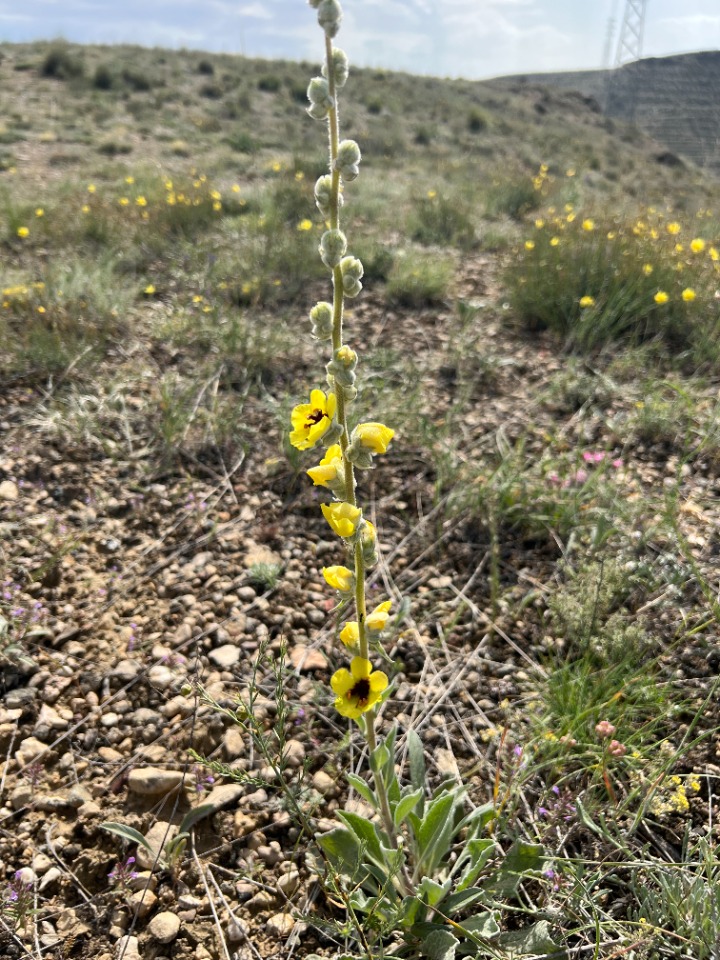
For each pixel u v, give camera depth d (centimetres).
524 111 3409
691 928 221
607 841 251
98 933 237
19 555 396
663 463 479
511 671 339
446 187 1413
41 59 2756
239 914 245
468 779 287
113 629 357
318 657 344
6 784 282
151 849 259
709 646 333
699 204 1536
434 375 602
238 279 766
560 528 418
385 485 468
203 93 2677
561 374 592
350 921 221
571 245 768
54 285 690
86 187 1253
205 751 300
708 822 264
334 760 296
